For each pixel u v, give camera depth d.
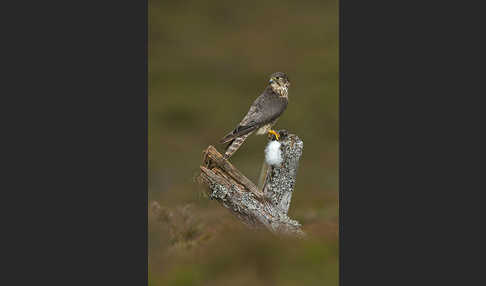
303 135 25.81
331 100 30.00
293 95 31.38
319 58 38.16
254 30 45.78
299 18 48.44
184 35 44.12
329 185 18.66
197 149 24.64
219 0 51.62
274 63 37.97
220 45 42.34
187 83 34.16
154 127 27.06
